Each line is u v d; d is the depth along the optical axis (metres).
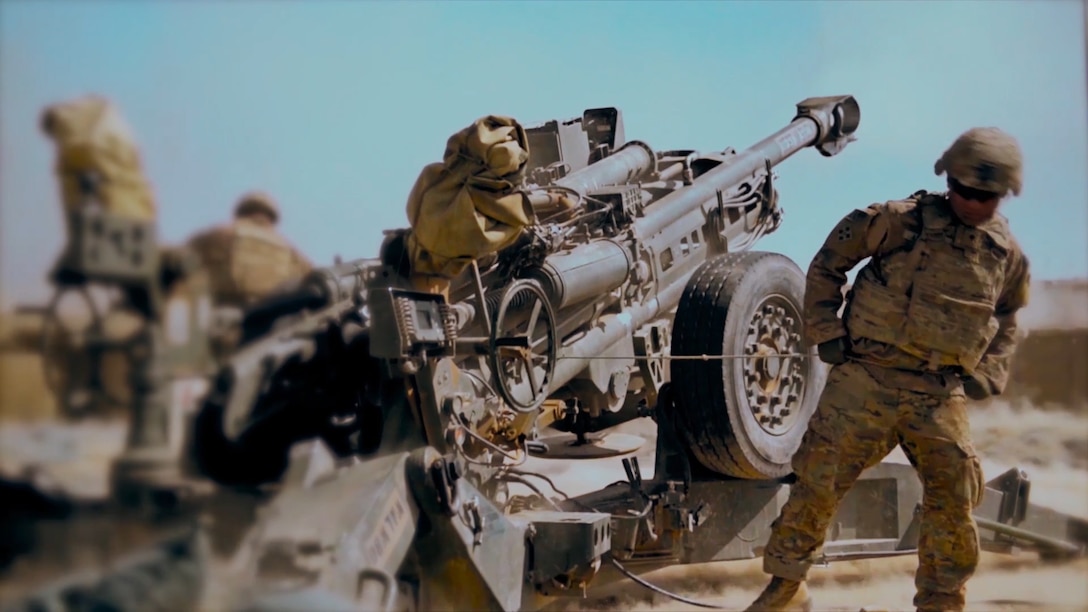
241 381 4.14
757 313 7.21
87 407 3.59
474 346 5.12
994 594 6.94
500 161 4.96
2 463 3.47
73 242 3.44
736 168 8.64
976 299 5.45
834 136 9.91
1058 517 7.96
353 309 4.94
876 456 5.65
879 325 5.52
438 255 5.07
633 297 7.26
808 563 5.70
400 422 5.09
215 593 3.66
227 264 4.02
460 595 4.97
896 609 6.43
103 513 3.61
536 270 6.11
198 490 3.93
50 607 3.31
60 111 3.42
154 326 3.71
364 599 4.11
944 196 5.66
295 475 4.46
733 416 6.79
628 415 7.95
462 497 4.91
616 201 7.19
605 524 5.62
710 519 6.93
